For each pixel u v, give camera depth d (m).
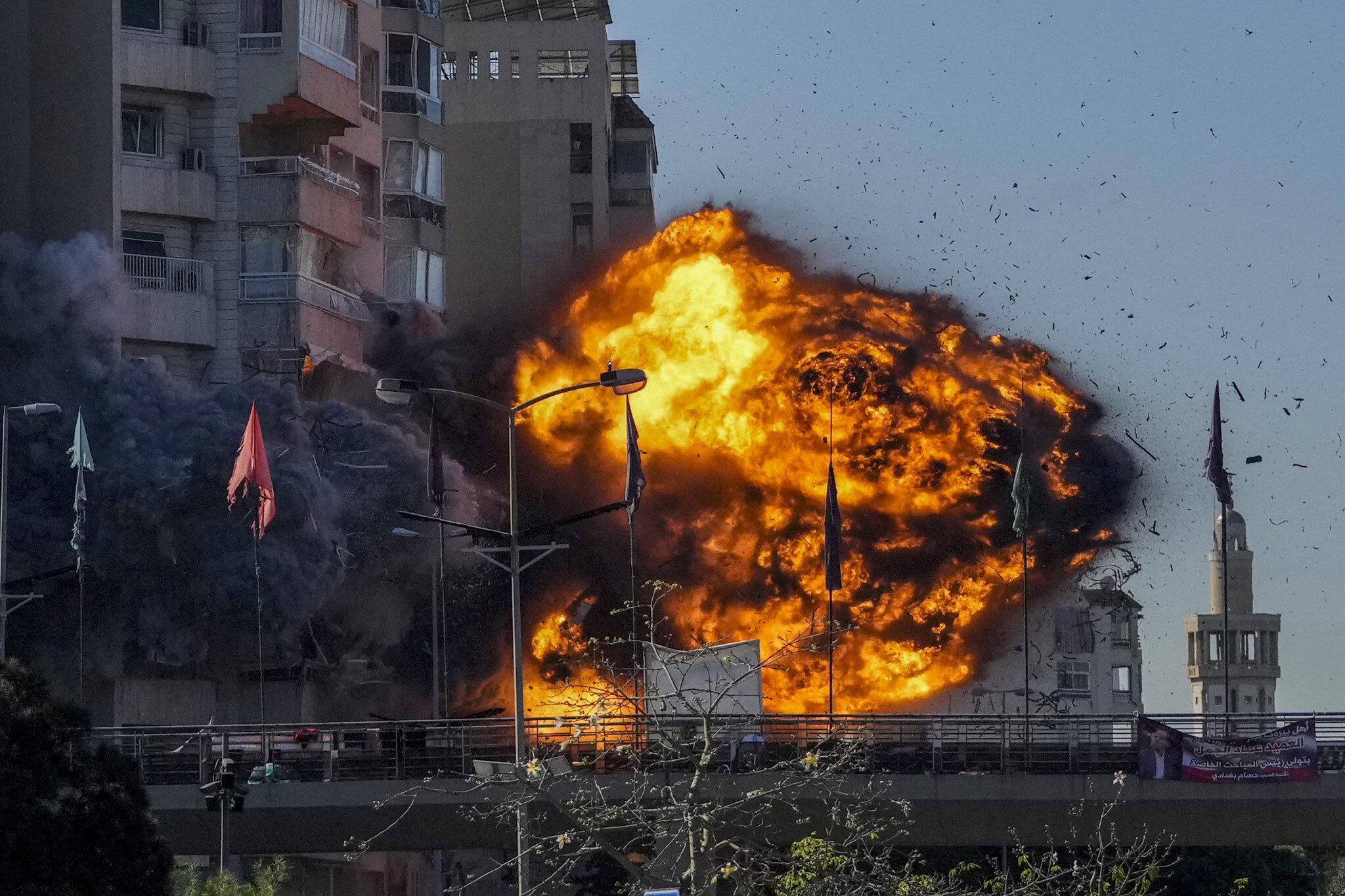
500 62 120.69
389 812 58.09
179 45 87.56
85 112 84.25
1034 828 59.16
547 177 119.81
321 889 73.94
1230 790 58.59
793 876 36.16
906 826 58.81
